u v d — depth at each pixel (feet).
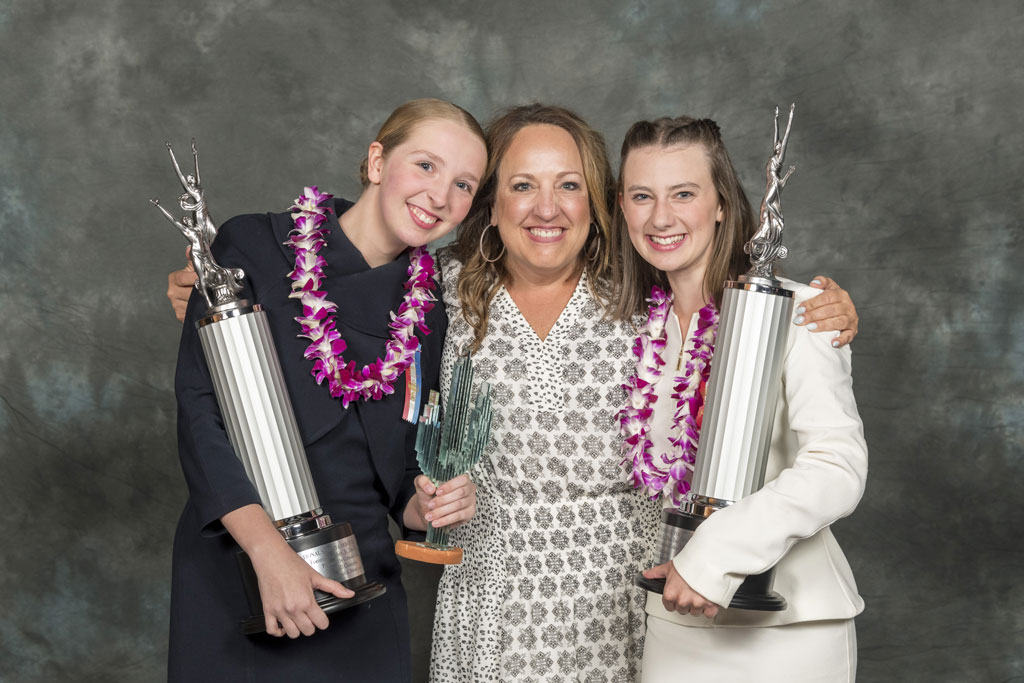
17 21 12.96
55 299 12.95
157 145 13.08
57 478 12.80
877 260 13.19
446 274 8.10
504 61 13.42
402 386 6.93
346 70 13.28
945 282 13.10
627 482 7.80
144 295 13.02
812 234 13.28
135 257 13.03
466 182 6.89
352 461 6.72
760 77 13.38
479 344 7.80
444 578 8.11
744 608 5.90
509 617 7.64
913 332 13.11
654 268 7.84
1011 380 12.96
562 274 7.99
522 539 7.68
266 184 13.20
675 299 7.56
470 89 13.42
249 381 6.02
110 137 13.03
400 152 6.78
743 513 5.88
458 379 6.68
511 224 7.73
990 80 13.04
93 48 13.03
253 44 13.19
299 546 5.95
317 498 6.23
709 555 5.82
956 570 12.77
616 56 13.44
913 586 12.76
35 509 12.75
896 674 12.43
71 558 12.66
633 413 7.51
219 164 13.16
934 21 13.12
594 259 8.01
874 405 13.07
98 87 13.03
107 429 12.87
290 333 6.58
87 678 12.43
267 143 13.19
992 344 13.01
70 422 12.87
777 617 6.31
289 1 13.21
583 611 7.70
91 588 12.64
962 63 13.08
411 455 7.25
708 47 13.41
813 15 13.28
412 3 13.33
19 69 12.98
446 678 7.98
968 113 13.08
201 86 13.15
